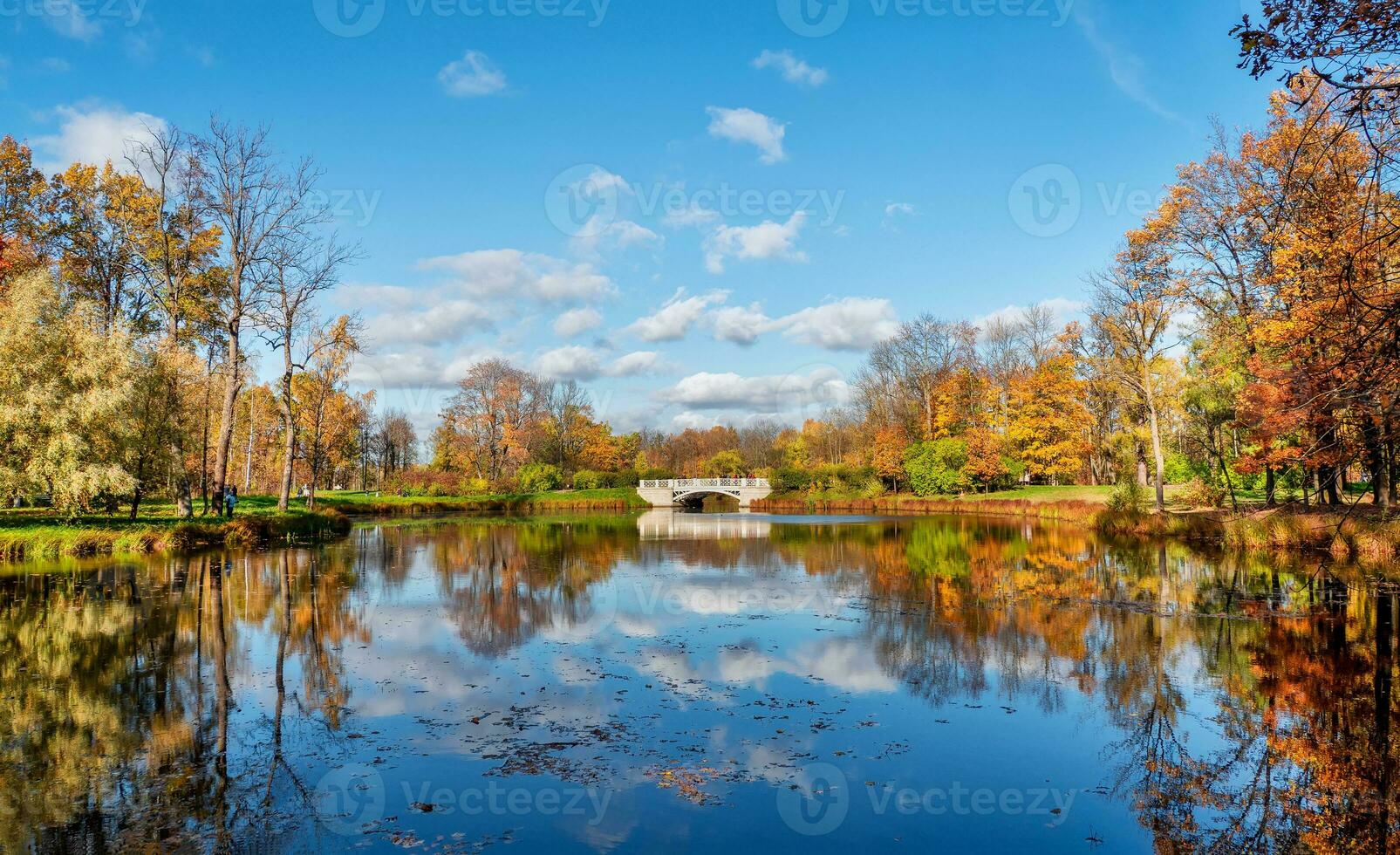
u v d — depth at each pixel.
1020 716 9.81
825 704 10.18
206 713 9.71
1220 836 6.89
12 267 26.75
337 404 54.38
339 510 50.50
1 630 13.84
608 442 82.75
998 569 22.62
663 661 12.19
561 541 32.53
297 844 6.51
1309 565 21.66
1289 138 21.72
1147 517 31.34
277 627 14.30
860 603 17.22
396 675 11.33
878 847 6.56
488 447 70.19
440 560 24.86
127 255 30.08
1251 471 23.67
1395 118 6.85
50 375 22.55
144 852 6.39
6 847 6.43
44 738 8.86
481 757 8.34
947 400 57.69
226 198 28.56
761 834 6.75
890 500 56.81
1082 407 50.75
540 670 11.64
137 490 25.02
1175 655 12.62
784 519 48.41
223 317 31.48
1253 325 24.47
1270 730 9.42
